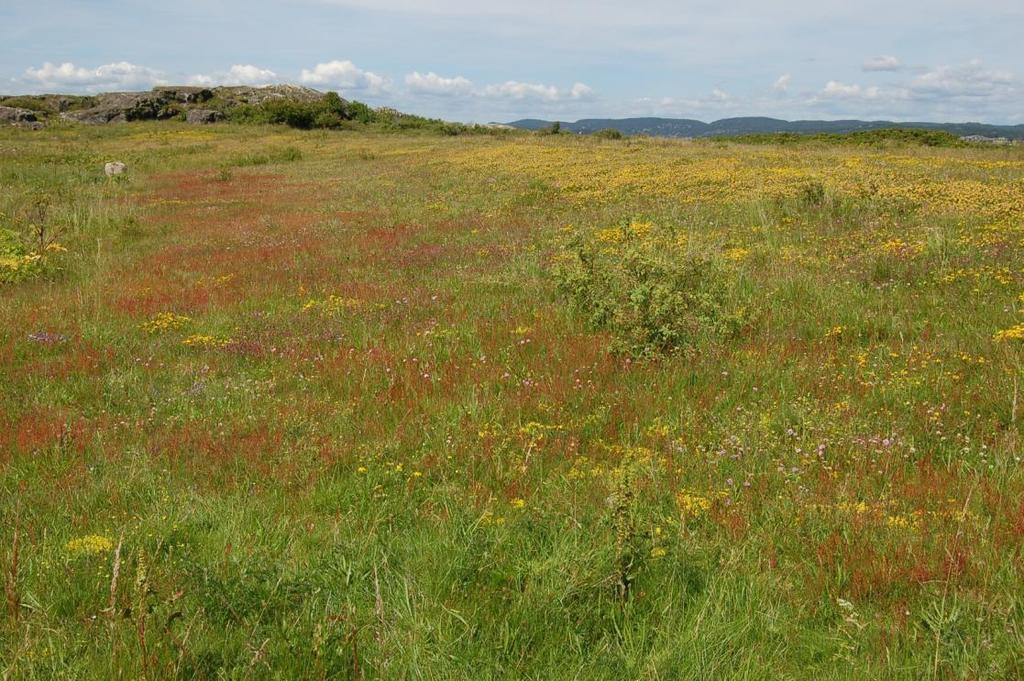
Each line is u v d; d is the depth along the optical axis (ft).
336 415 23.34
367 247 53.72
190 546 14.97
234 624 12.39
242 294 41.11
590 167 97.86
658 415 22.44
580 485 17.70
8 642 11.73
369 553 14.65
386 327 33.47
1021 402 20.34
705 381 24.85
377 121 253.85
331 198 85.46
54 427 22.07
